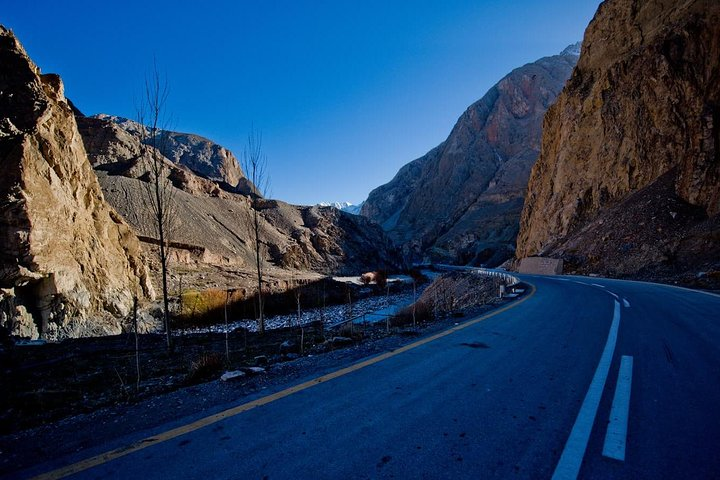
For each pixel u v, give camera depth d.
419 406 3.72
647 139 33.94
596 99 43.28
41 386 6.95
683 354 5.43
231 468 2.67
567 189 44.28
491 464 2.61
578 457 2.67
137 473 2.65
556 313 9.79
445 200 150.25
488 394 3.99
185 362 9.62
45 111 24.00
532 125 144.50
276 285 39.44
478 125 163.50
